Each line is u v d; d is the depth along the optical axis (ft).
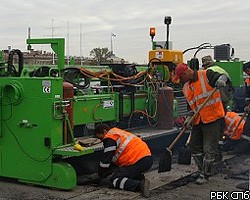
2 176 19.75
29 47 21.45
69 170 18.52
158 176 21.42
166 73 28.40
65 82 19.97
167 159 20.27
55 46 20.12
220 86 20.15
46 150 18.54
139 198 17.94
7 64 21.26
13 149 19.27
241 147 27.32
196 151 21.52
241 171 23.12
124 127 25.44
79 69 22.45
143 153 19.01
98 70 24.13
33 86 18.65
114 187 18.88
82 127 22.76
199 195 18.76
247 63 28.68
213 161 20.83
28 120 18.83
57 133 18.62
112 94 23.57
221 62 34.22
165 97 25.88
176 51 28.96
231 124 26.35
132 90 25.23
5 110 19.29
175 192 19.13
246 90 29.48
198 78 20.97
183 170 22.63
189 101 21.39
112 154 18.79
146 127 26.53
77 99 21.07
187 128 20.89
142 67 27.89
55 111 18.43
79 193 18.19
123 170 18.85
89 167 21.58
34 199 17.34
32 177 18.94
